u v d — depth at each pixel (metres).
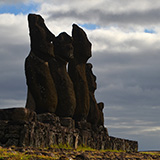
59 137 25.28
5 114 21.14
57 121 26.02
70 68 31.00
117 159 22.59
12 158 15.59
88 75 34.94
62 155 19.19
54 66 28.16
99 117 34.66
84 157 18.84
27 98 26.12
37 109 25.81
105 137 34.47
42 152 18.44
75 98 29.17
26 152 17.80
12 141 20.53
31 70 25.81
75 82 30.59
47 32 26.52
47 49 25.95
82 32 31.98
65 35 29.09
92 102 33.81
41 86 25.70
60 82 27.97
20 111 20.97
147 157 27.77
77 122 29.59
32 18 26.56
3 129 20.67
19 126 20.78
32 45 26.30
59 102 27.80
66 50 28.38
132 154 29.97
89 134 30.88
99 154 24.19
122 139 38.81
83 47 31.53
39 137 22.08
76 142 27.95
